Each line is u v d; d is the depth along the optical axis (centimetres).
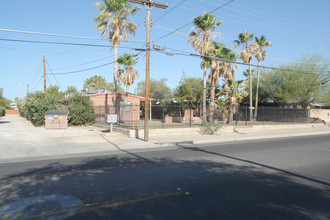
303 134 2152
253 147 1356
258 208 488
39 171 793
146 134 1551
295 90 3109
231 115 2481
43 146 1347
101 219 435
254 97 3741
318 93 3094
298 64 3222
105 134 1777
